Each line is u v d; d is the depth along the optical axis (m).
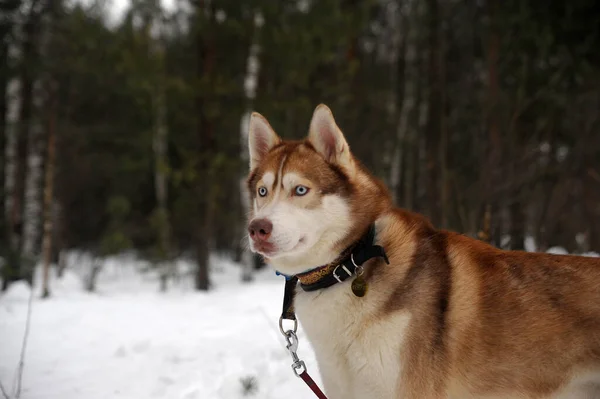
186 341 5.90
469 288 2.36
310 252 2.41
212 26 12.29
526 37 10.32
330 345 2.39
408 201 11.65
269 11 12.02
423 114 13.09
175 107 13.12
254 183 2.77
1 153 13.71
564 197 7.45
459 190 6.79
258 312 7.46
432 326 2.29
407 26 15.09
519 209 7.41
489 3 11.13
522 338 2.29
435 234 2.56
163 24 13.38
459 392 2.35
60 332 6.59
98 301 9.47
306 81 12.89
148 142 12.98
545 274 2.36
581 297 2.28
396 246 2.44
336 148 2.49
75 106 16.25
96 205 20.52
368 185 2.57
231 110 12.36
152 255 12.48
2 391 4.10
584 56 9.99
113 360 5.23
